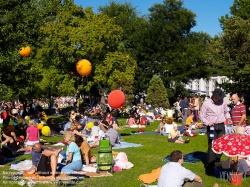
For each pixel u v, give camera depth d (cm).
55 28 2303
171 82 5375
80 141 1173
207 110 1063
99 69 2586
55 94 4250
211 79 5762
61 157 1188
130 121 2641
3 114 2305
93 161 1216
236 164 982
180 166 783
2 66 1470
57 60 2373
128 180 990
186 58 5178
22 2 1537
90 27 2373
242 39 2841
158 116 3322
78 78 2547
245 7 3462
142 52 5375
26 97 3016
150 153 1416
